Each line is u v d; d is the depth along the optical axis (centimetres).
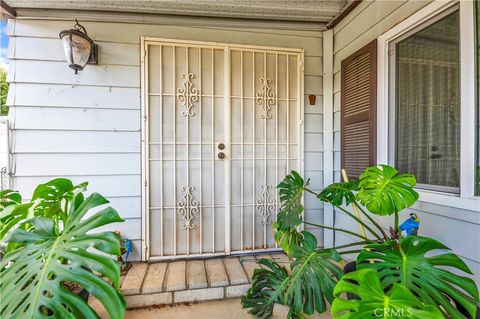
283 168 275
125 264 236
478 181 147
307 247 154
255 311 162
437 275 108
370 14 223
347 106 250
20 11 229
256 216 270
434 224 169
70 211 124
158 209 250
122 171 242
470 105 148
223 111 261
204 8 243
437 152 170
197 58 255
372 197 128
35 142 229
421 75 182
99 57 238
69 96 233
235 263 245
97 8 234
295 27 271
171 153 252
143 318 186
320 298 133
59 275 96
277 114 273
